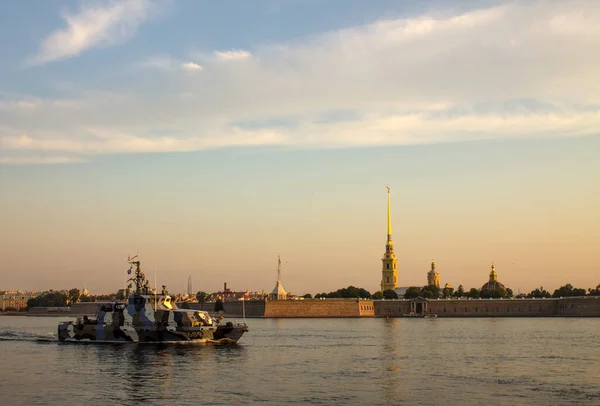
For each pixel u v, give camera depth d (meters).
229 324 115.69
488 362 94.81
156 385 71.94
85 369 83.75
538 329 190.75
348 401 63.88
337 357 100.94
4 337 138.25
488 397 66.06
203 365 87.50
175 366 86.25
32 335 148.00
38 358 96.19
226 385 72.19
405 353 108.31
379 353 108.19
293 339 142.38
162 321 110.25
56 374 80.00
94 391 68.69
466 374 81.81
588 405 62.25
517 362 94.75
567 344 128.12
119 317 114.00
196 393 67.50
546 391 69.38
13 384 73.12
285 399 64.62
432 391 69.25
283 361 94.31
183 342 111.75
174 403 62.62
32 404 62.28
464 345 125.88
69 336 120.69
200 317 112.06
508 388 71.25
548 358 100.06
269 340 138.50
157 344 110.75
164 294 114.44
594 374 81.94
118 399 64.44
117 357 95.19
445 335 159.62
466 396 66.56
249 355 100.88
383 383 74.38
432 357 101.56
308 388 70.75
